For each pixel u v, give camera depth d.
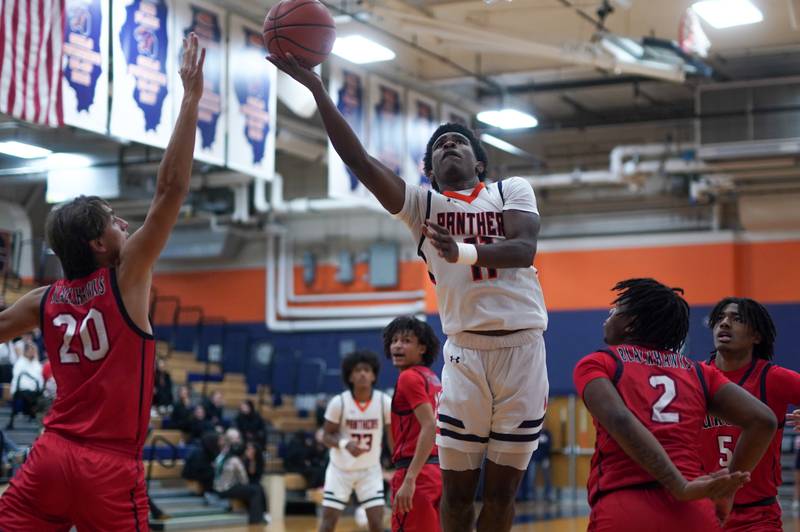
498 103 22.08
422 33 16.25
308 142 22.08
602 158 24.95
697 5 15.13
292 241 27.89
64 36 11.14
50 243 4.20
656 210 24.86
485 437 4.54
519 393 4.41
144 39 12.38
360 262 27.16
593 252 24.77
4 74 10.43
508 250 4.05
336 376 27.09
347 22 16.66
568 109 23.78
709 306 23.64
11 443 15.10
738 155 19.88
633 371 4.04
